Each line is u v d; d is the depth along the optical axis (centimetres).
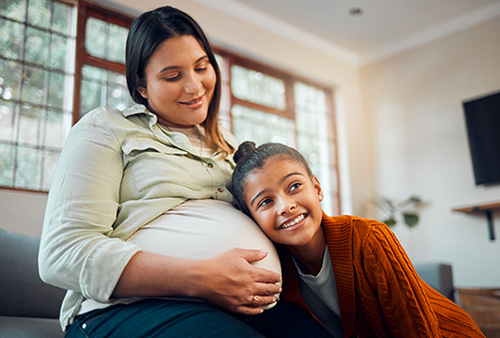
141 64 105
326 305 112
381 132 529
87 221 87
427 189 482
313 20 465
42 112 310
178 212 96
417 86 504
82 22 336
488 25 456
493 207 414
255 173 98
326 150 512
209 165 108
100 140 96
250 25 445
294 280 109
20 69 306
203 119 111
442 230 465
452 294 243
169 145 105
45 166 304
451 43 481
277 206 96
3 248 156
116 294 82
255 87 456
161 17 103
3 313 148
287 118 480
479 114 448
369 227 99
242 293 83
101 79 340
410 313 94
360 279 98
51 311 158
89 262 81
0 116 293
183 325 77
